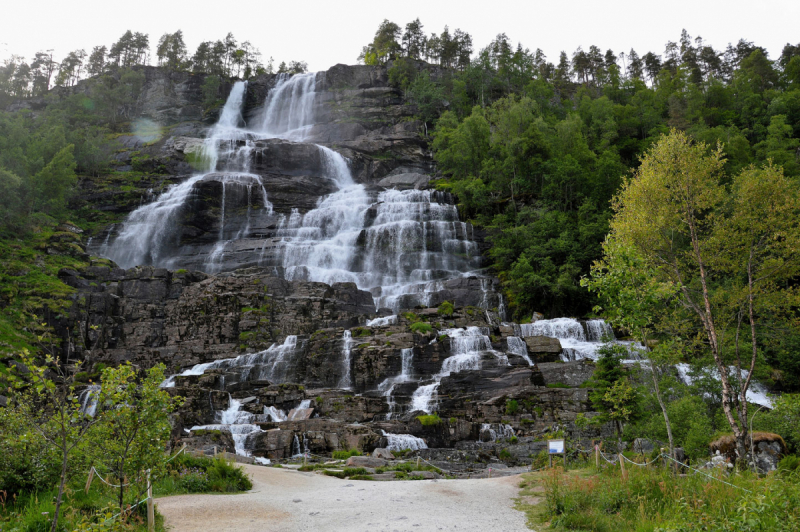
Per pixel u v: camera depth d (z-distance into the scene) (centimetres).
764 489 1320
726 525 1127
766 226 2977
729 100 11788
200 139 9988
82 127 11750
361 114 12019
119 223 7919
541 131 9200
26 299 5544
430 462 3139
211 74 13962
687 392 3081
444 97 12219
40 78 16088
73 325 5603
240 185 8406
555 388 4088
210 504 1791
